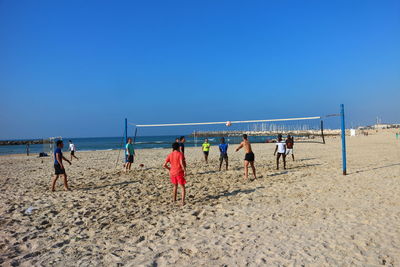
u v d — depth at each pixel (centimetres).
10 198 684
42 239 409
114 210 556
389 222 437
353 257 326
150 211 545
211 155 1836
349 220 454
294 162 1307
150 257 340
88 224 474
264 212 515
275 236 396
